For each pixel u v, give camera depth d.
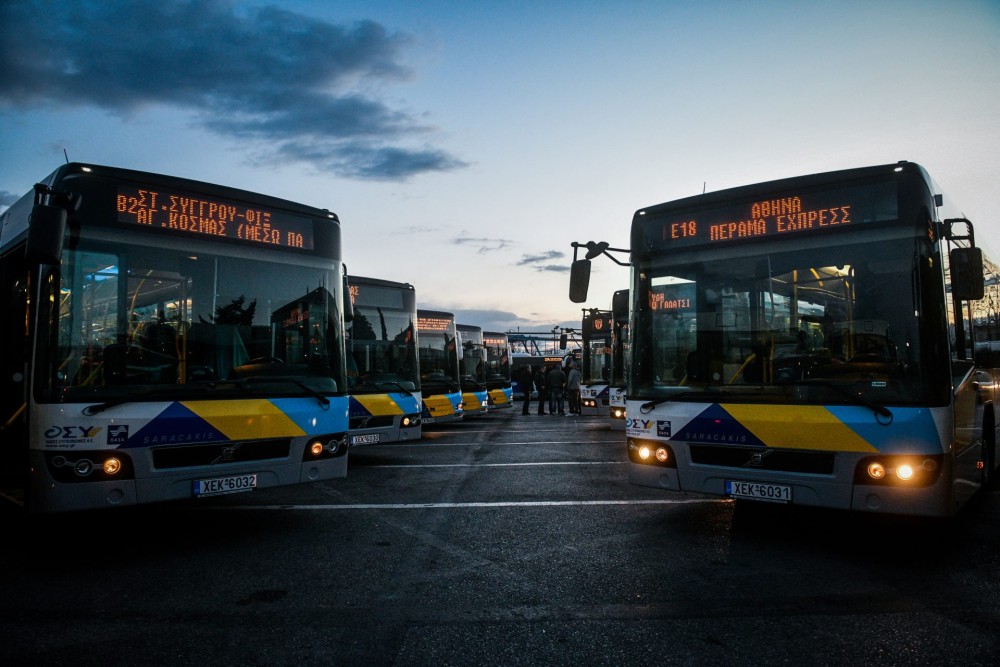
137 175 5.71
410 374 12.44
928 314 5.08
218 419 5.60
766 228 5.83
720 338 5.88
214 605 4.37
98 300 5.36
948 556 5.39
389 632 3.93
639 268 6.42
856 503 5.09
